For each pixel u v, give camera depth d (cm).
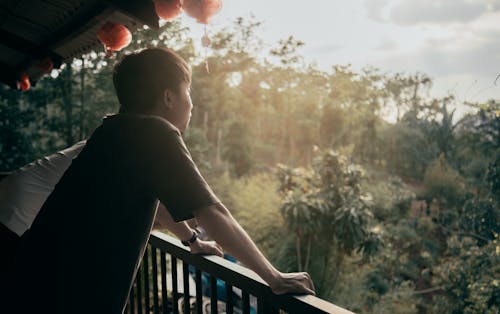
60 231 99
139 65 108
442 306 1180
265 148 3600
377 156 3284
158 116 110
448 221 1909
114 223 99
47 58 356
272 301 107
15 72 482
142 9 183
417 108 3409
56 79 1388
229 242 97
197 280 144
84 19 255
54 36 320
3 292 100
